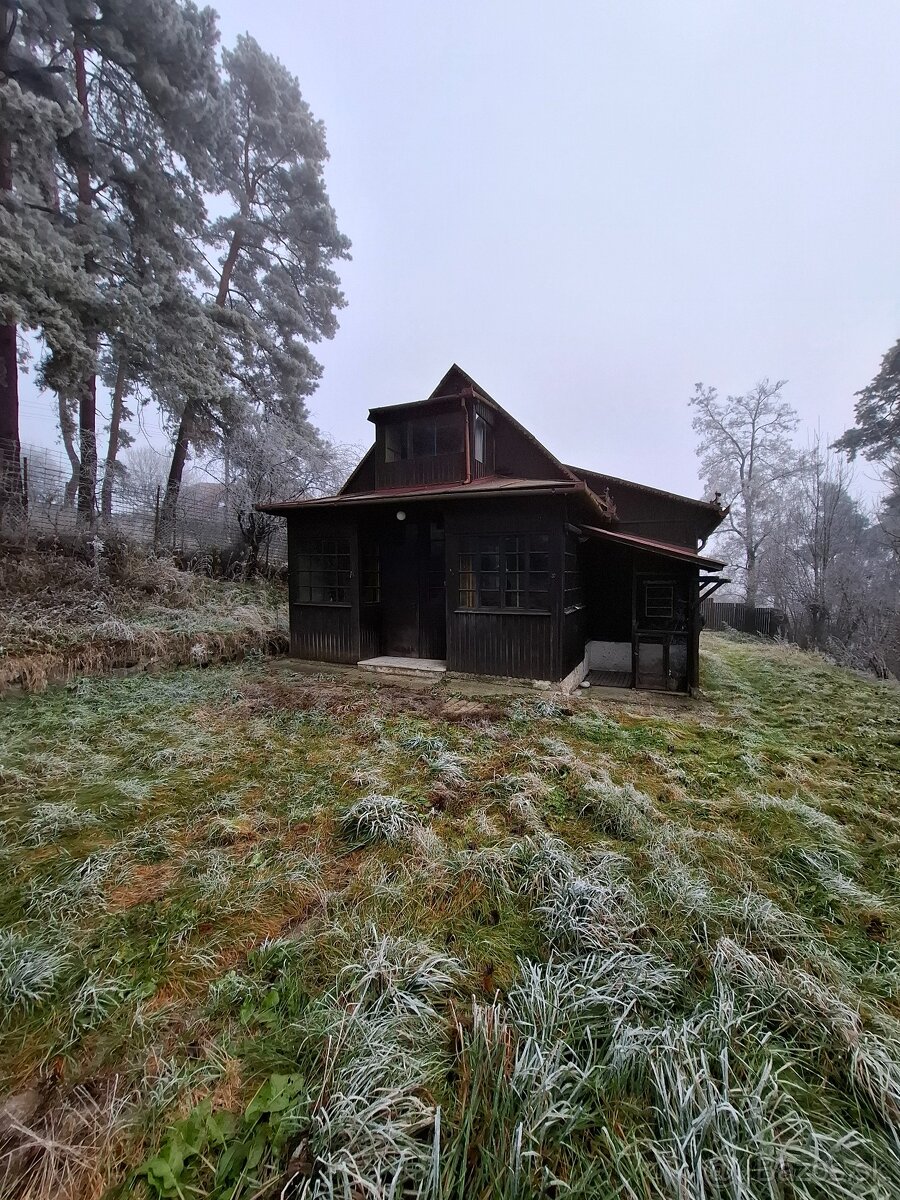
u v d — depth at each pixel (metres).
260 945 1.94
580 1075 1.39
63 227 8.16
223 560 11.09
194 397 10.07
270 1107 1.32
